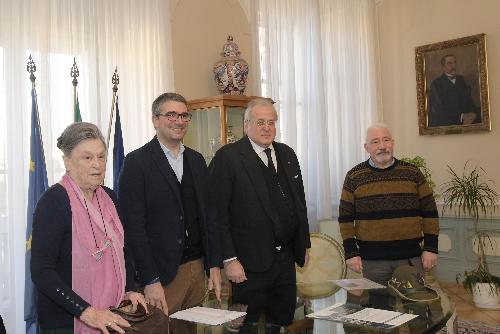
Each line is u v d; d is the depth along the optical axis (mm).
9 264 3006
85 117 3367
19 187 3055
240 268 2648
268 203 2678
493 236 5164
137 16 3660
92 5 3418
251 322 2115
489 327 4031
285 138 4770
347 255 3193
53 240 1882
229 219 2715
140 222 2391
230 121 3771
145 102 3676
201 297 2633
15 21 3094
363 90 5660
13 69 3072
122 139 3363
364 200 3137
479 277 4652
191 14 4223
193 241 2568
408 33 5809
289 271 2781
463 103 5367
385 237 3090
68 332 1932
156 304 2338
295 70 4918
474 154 5355
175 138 2488
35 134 2984
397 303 2357
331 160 5289
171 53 3863
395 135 5941
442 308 2270
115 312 1871
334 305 2334
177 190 2469
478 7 5281
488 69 5230
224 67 4016
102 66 3455
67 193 1942
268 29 4633
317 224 4977
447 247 5508
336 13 5375
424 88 5645
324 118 5043
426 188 3166
